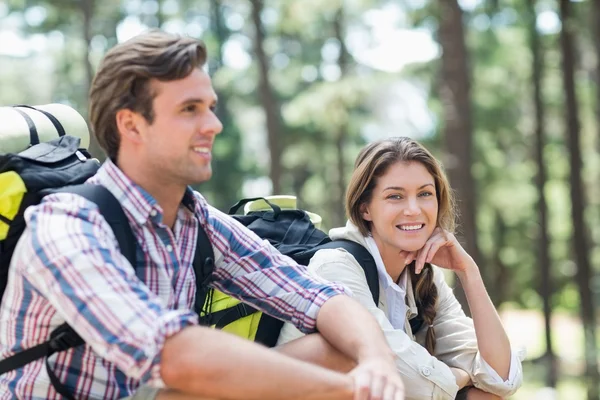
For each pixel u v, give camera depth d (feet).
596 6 65.62
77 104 101.19
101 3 94.17
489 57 82.94
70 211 6.12
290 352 6.98
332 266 9.11
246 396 5.74
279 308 7.48
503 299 98.78
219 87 94.63
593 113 85.46
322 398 5.87
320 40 105.09
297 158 99.19
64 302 5.82
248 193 109.09
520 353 9.93
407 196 9.22
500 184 87.10
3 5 94.63
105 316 5.74
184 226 7.06
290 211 10.23
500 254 95.81
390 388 6.17
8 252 6.37
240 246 7.66
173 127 6.33
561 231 93.66
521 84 87.15
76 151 7.38
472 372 9.60
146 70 6.23
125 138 6.50
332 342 6.97
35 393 6.36
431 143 79.82
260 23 66.49
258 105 100.53
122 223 6.40
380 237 9.53
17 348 6.40
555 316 93.61
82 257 5.85
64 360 6.34
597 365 57.57
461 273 9.71
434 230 9.62
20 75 112.27
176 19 102.32
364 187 9.37
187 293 6.93
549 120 90.84
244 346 5.81
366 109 85.81
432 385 8.64
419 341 10.14
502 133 90.12
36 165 6.70
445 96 45.14
